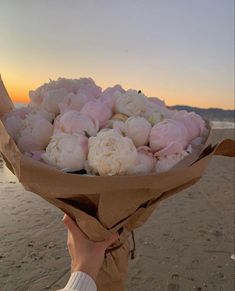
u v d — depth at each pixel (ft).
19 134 1.35
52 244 3.59
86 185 1.14
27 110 1.48
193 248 4.00
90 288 1.32
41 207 4.09
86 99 1.45
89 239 1.43
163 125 1.31
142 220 1.48
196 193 6.19
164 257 3.74
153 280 3.32
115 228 1.39
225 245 4.14
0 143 1.27
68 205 1.30
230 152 1.54
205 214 5.14
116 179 1.13
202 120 1.54
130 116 1.42
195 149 1.37
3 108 1.51
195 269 3.55
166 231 4.40
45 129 1.33
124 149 1.17
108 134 1.20
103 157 1.16
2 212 3.61
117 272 1.65
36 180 1.17
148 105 1.51
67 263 3.38
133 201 1.24
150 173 1.21
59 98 1.49
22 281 3.08
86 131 1.30
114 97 1.48
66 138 1.23
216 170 8.57
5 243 3.51
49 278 3.15
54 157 1.22
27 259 3.36
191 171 1.23
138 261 3.61
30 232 3.69
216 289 3.25
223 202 5.80
